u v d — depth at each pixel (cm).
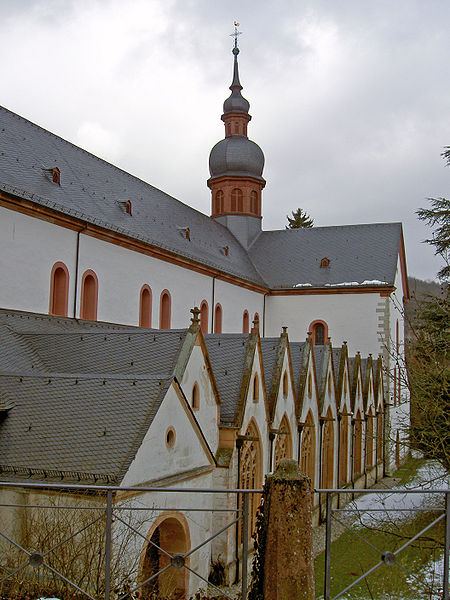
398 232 5744
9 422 1612
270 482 896
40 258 2670
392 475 4612
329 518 901
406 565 2148
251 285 5088
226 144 6162
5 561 1353
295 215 10369
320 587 2088
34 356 2139
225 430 2216
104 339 2166
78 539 1334
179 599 1412
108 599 916
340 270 5559
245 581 911
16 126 3094
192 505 1847
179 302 3862
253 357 2425
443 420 2133
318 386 3325
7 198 2461
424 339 2362
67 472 1446
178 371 1908
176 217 4491
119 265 3231
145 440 1552
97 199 3331
